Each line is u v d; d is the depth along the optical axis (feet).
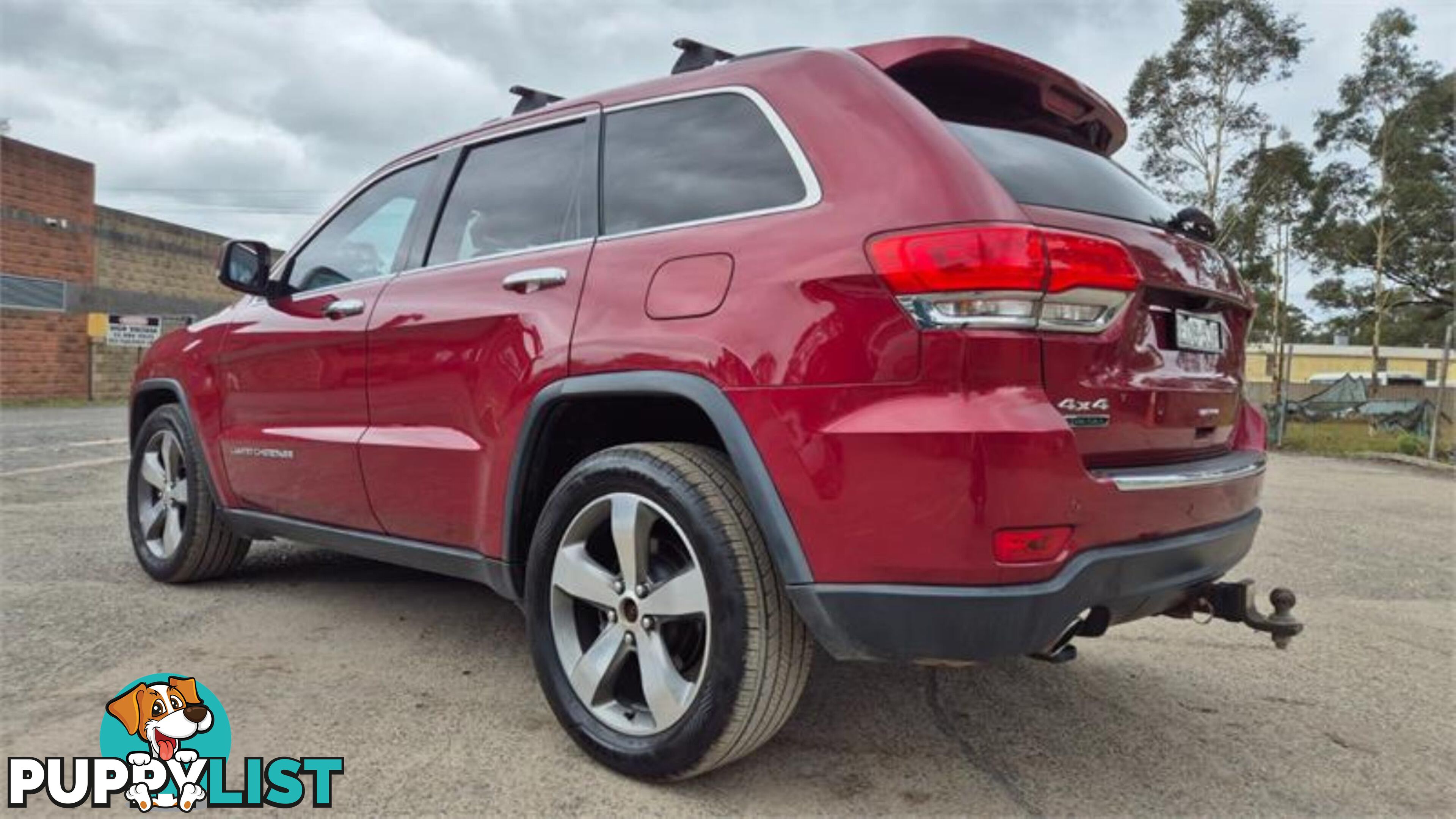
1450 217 82.74
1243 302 8.87
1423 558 18.03
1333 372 142.51
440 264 10.09
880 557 6.37
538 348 8.31
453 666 10.09
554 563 8.11
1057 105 8.55
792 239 6.98
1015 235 6.27
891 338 6.35
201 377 12.78
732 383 6.97
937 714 9.23
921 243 6.33
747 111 7.89
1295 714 9.59
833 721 8.96
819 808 7.23
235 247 11.78
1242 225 74.23
